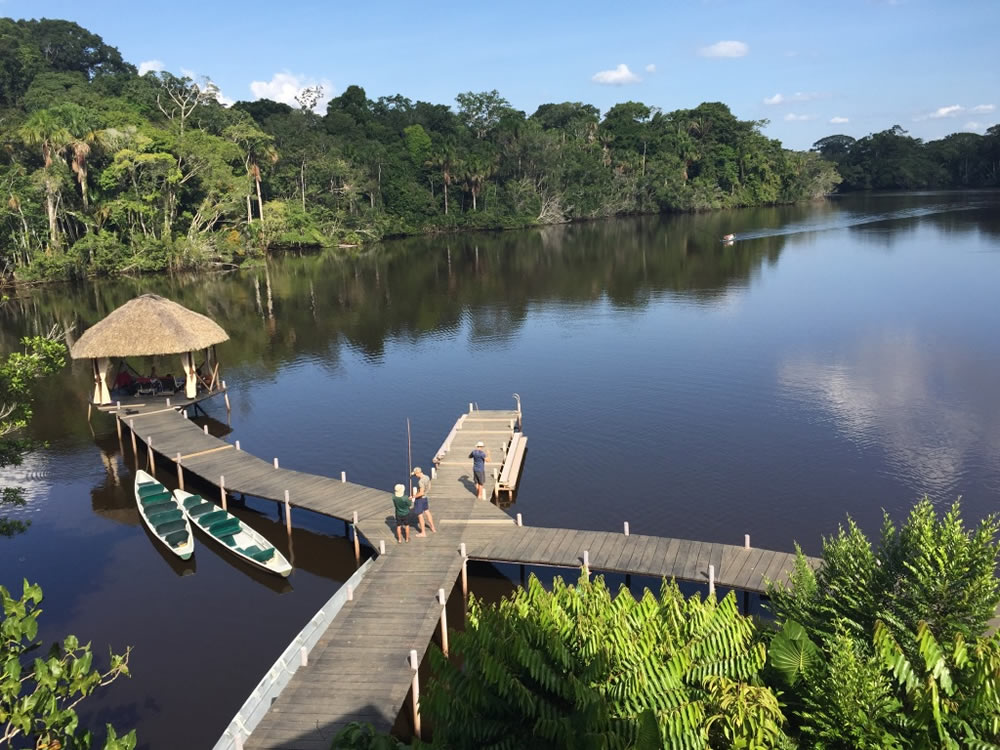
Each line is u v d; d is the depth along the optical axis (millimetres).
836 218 125438
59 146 81000
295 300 68062
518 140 138875
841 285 63500
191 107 110250
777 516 24500
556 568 22531
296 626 20016
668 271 76750
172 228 94000
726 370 40625
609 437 31859
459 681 9156
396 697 15195
